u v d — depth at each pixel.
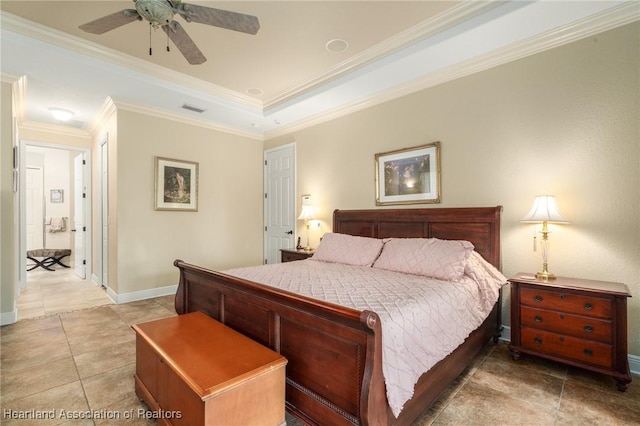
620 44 2.27
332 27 2.67
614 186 2.30
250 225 5.35
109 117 4.20
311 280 2.33
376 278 2.41
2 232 3.12
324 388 1.50
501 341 2.78
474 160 2.99
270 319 1.79
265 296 1.79
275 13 2.47
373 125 3.82
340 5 2.38
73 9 2.43
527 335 2.34
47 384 2.07
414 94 3.42
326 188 4.40
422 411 1.62
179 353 1.57
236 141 5.16
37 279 5.31
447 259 2.45
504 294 2.81
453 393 1.97
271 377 1.47
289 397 1.67
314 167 4.57
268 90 4.04
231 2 2.34
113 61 3.09
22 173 4.56
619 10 2.24
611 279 2.30
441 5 2.42
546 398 1.91
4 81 3.09
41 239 6.63
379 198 3.74
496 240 2.78
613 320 2.00
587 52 2.40
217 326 1.96
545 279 2.34
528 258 2.68
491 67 2.88
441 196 3.22
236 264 5.15
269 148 5.39
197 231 4.67
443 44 2.68
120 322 3.24
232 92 4.07
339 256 3.25
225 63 3.29
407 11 2.47
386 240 3.19
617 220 2.29
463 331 2.00
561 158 2.52
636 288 2.21
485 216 2.85
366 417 1.25
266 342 1.82
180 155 4.47
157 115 4.23
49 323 3.20
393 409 1.32
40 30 2.64
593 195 2.38
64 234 6.65
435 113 3.26
